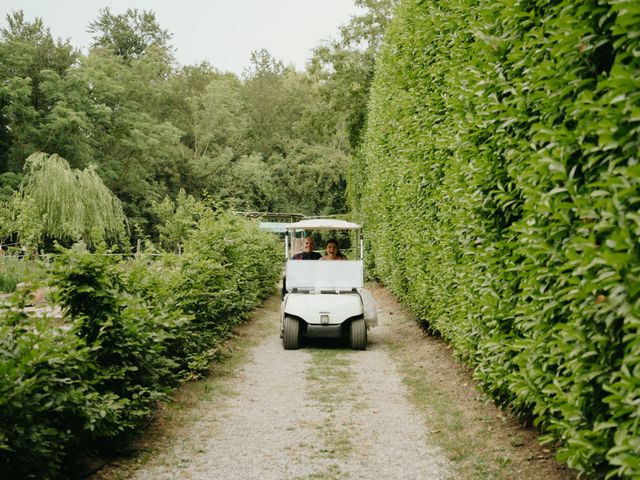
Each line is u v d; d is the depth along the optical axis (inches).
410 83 411.5
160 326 228.4
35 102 1815.9
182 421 234.4
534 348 157.6
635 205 106.3
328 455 195.8
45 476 151.7
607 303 112.6
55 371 155.4
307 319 384.8
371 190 773.9
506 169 190.9
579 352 129.0
